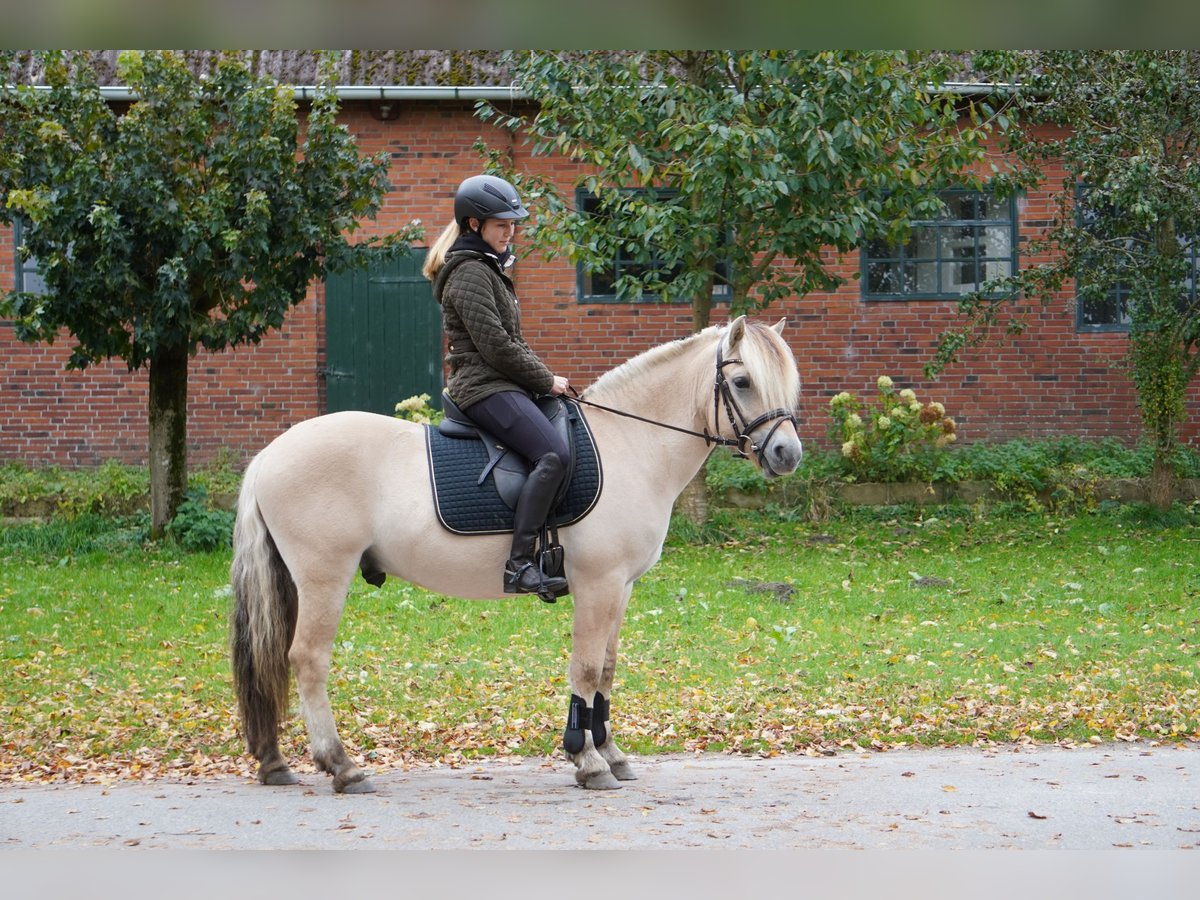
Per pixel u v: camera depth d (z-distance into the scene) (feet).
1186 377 51.03
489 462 20.93
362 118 56.59
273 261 44.68
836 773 22.43
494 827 18.34
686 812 19.40
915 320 58.03
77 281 42.29
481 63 55.93
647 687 28.81
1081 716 26.25
